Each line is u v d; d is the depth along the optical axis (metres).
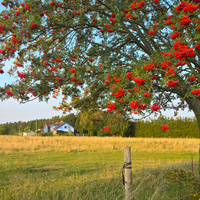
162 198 5.41
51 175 8.85
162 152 17.89
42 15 5.21
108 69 5.09
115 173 8.84
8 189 6.75
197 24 3.80
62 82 5.43
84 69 5.33
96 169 10.16
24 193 6.11
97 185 6.98
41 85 5.30
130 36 5.65
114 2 5.23
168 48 5.29
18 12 4.93
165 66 3.87
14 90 5.08
